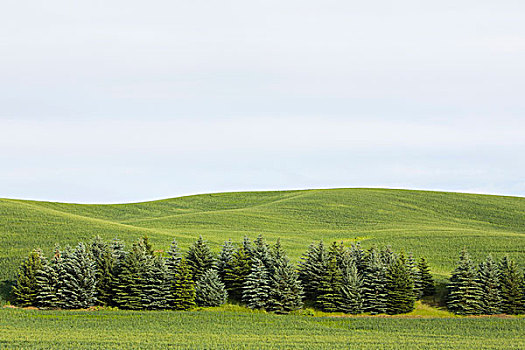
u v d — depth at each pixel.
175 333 43.94
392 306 56.09
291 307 55.50
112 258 58.91
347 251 61.72
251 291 56.34
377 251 63.88
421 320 51.38
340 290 57.09
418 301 59.25
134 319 49.41
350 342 41.47
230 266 60.69
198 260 61.00
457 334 45.41
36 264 56.81
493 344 41.31
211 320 49.44
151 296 55.62
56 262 57.69
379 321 50.88
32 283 55.81
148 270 57.19
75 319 48.97
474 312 55.56
